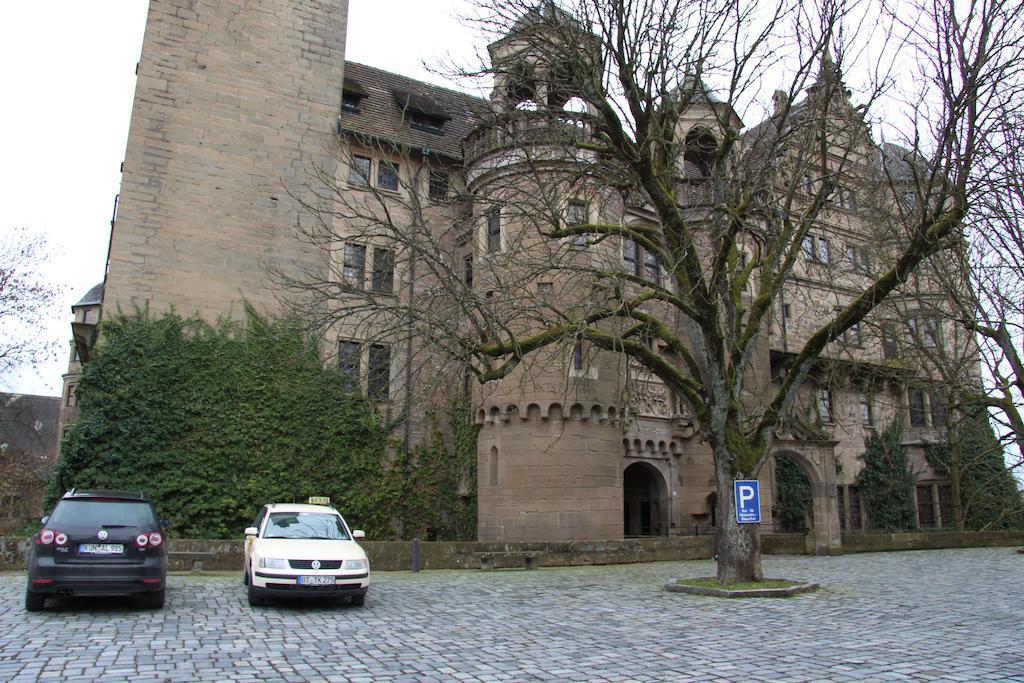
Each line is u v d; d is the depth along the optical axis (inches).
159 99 936.9
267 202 975.6
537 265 584.7
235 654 320.5
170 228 912.3
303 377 933.8
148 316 879.1
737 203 644.7
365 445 956.0
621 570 753.0
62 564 402.0
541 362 904.3
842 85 623.5
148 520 430.3
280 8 1039.0
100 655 311.1
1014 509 812.6
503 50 743.7
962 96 484.7
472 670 296.2
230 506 859.4
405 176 1086.4
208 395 884.6
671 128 625.6
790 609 472.4
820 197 610.2
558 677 285.0
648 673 292.0
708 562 863.1
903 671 294.7
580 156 874.8
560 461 888.3
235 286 933.2
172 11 966.4
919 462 1439.5
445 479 1008.9
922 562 900.6
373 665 304.0
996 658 319.9
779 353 1250.0
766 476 1117.1
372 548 723.4
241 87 990.4
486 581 636.7
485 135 941.2
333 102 1049.5
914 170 536.1
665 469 1091.9
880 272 797.2
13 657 303.4
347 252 1016.9
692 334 635.5
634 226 638.5
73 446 807.1
